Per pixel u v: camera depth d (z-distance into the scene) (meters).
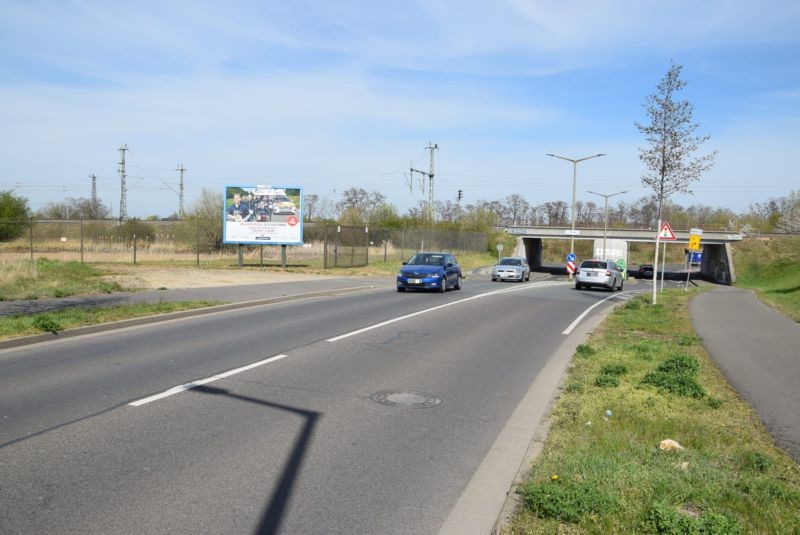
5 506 4.24
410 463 5.34
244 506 4.38
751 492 4.58
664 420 6.46
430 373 9.12
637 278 65.81
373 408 7.07
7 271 19.16
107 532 3.92
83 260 31.61
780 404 7.27
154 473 4.93
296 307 17.59
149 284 21.72
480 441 5.98
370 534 4.03
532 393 8.03
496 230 75.12
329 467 5.19
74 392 7.36
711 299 25.42
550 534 3.97
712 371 9.23
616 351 11.02
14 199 47.44
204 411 6.73
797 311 20.80
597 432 6.04
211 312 15.77
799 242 63.06
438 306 18.94
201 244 42.97
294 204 33.22
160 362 9.25
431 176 65.81
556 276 56.25
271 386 7.96
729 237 62.53
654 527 3.94
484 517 4.29
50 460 5.13
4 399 6.98
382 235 46.09
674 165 20.94
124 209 77.44
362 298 21.17
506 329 14.31
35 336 10.61
